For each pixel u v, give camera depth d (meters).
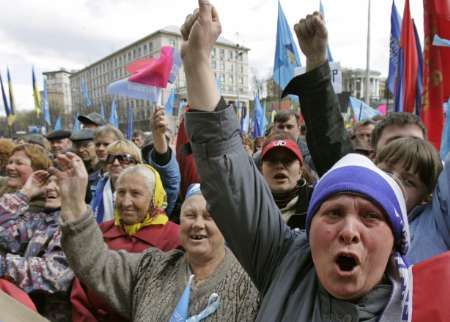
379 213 1.16
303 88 1.81
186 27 1.41
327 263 1.17
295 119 5.09
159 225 2.63
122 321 2.20
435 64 3.54
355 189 1.16
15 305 1.22
